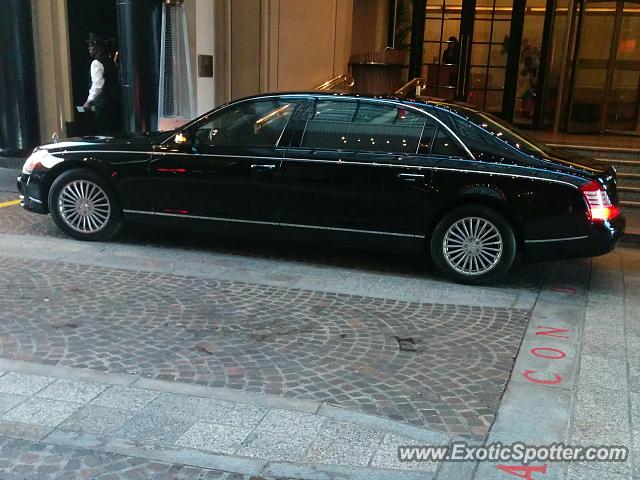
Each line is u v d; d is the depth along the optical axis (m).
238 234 6.73
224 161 6.54
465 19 13.52
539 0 12.81
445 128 6.15
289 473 3.15
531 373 4.36
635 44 12.68
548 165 5.91
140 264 6.41
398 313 5.39
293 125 6.50
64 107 11.70
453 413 3.78
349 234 6.38
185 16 10.30
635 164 9.95
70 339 4.61
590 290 6.23
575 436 3.58
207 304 5.41
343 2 11.91
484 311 5.53
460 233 6.10
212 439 3.41
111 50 11.90
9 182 10.13
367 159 6.20
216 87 11.63
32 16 11.06
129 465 3.17
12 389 3.86
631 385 4.22
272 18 11.48
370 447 3.39
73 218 7.07
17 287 5.61
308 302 5.56
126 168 6.82
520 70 13.30
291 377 4.15
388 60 12.21
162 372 4.16
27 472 3.10
